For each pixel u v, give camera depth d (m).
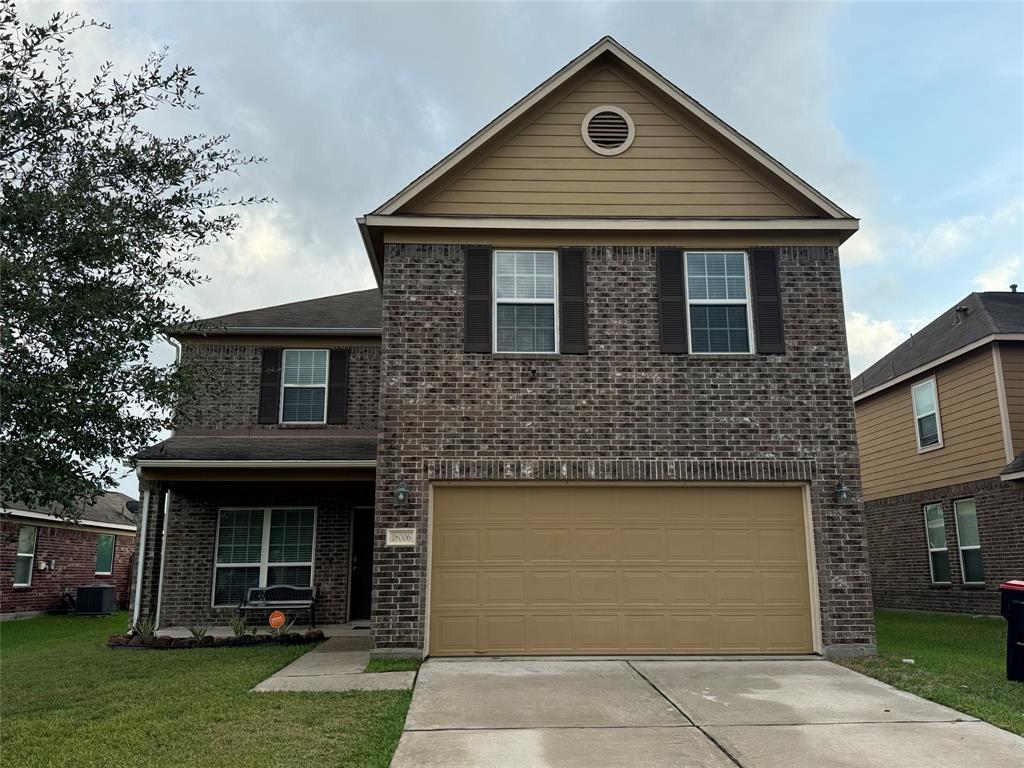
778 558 10.68
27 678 9.46
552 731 6.90
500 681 8.84
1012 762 6.07
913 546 18.98
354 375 16.23
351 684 8.66
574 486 10.73
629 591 10.52
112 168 6.38
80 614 21.17
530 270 11.30
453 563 10.48
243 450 14.41
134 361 6.21
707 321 11.23
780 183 11.53
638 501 10.74
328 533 15.48
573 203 11.46
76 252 5.88
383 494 10.46
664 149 11.71
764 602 10.56
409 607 10.22
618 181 11.57
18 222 5.71
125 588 25.91
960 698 7.98
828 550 10.55
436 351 10.88
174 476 13.91
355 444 15.04
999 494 15.91
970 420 16.91
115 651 11.77
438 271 11.10
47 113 6.05
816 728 7.01
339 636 13.33
